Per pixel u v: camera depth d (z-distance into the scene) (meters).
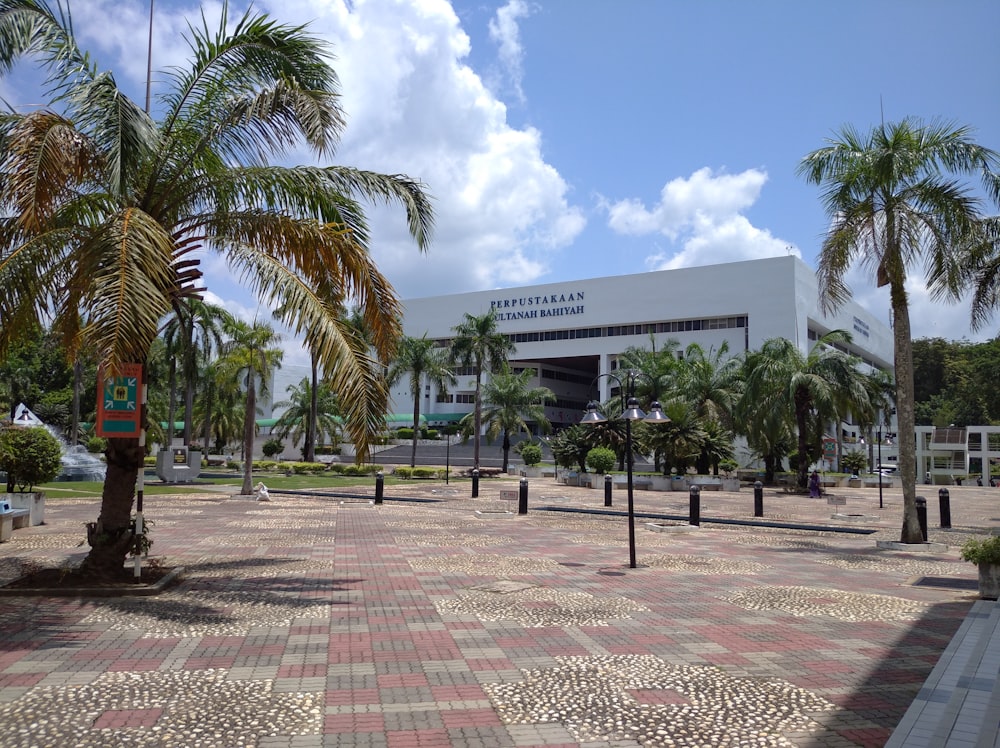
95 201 9.25
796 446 45.22
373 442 8.24
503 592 9.10
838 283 15.60
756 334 62.09
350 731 4.49
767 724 4.70
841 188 15.66
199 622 7.13
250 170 9.34
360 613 7.74
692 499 18.58
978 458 63.97
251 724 4.55
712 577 10.59
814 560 12.75
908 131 15.04
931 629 7.37
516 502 26.14
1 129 8.23
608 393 69.56
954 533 18.66
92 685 5.21
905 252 15.03
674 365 44.09
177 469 34.44
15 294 8.25
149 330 7.52
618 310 69.56
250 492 26.41
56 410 55.34
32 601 7.96
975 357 69.44
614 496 31.12
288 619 7.37
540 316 74.19
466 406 80.69
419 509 22.33
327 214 9.86
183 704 4.87
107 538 8.88
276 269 8.31
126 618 7.24
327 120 8.71
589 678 5.62
